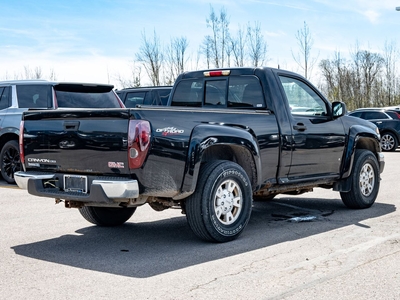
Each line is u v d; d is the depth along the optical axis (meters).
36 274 4.39
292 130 6.21
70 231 6.12
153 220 6.82
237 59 28.14
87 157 5.01
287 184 6.34
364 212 7.20
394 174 11.72
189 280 4.19
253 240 5.55
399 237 5.60
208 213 5.21
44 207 7.65
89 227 6.34
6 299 3.79
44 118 5.36
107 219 6.28
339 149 6.96
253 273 4.36
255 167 5.75
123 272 4.43
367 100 35.47
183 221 6.73
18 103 9.90
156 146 4.79
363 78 35.66
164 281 4.17
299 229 6.10
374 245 5.26
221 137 5.29
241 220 5.55
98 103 9.66
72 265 4.66
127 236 5.85
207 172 5.23
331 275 4.29
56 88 9.57
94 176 4.96
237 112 5.69
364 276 4.27
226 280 4.18
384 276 4.27
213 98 6.68
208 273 4.37
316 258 4.80
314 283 4.10
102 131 4.89
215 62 27.97
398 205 7.76
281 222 6.56
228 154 5.89
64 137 5.17
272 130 5.98
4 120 9.95
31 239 5.71
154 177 4.82
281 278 4.22
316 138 6.55
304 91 6.66
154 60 27.84
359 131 7.24
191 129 5.11
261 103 6.19
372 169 7.51
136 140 4.69
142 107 5.22
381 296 3.82
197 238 5.73
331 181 7.03
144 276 4.31
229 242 5.47
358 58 35.72
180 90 7.05
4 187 9.86
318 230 6.03
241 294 3.85
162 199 5.34
